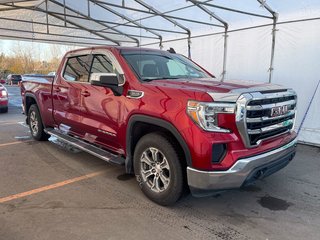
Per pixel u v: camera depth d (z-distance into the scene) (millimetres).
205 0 7969
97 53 4180
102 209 3199
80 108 4348
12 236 2658
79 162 4777
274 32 7535
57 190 3678
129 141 3508
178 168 3014
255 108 2859
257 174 2951
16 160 4848
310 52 6773
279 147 3168
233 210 3254
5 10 10820
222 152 2768
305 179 4215
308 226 2939
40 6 11203
